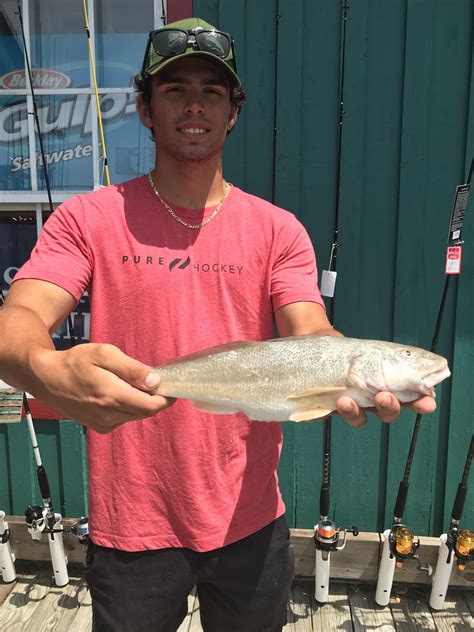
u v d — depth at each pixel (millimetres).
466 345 2809
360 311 2832
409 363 1357
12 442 3031
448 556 2631
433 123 2686
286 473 2965
